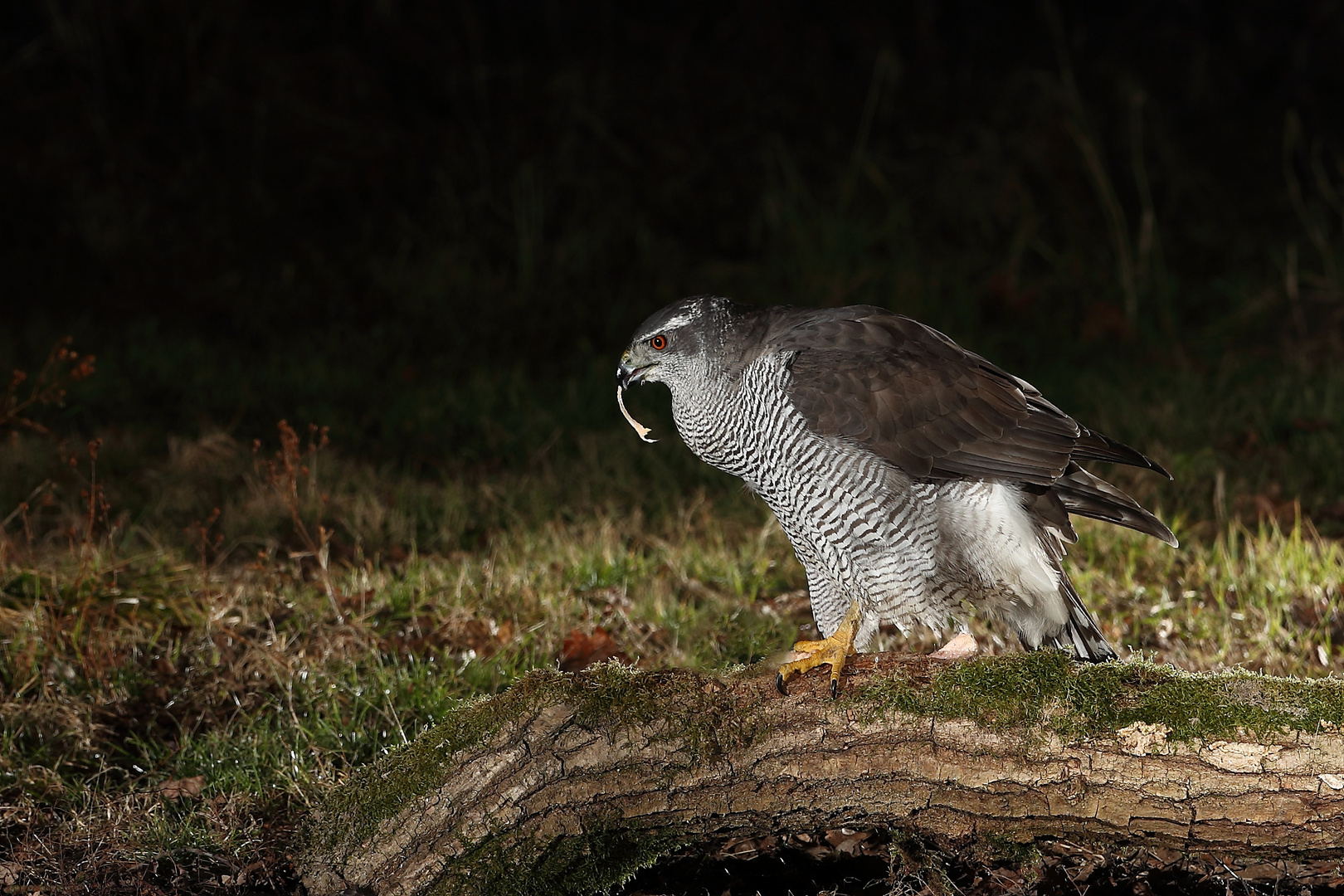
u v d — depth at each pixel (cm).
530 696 564
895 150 2258
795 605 939
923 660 591
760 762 561
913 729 555
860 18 2530
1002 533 685
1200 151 2297
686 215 2095
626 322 1783
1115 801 541
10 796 684
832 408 684
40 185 1959
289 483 941
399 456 1305
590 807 554
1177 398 1390
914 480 689
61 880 604
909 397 686
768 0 2489
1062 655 566
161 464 1215
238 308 1788
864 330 711
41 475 1137
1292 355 1568
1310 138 2331
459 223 1981
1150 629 874
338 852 567
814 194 2102
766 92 2362
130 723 761
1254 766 524
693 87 2359
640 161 2186
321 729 736
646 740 555
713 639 859
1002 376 718
